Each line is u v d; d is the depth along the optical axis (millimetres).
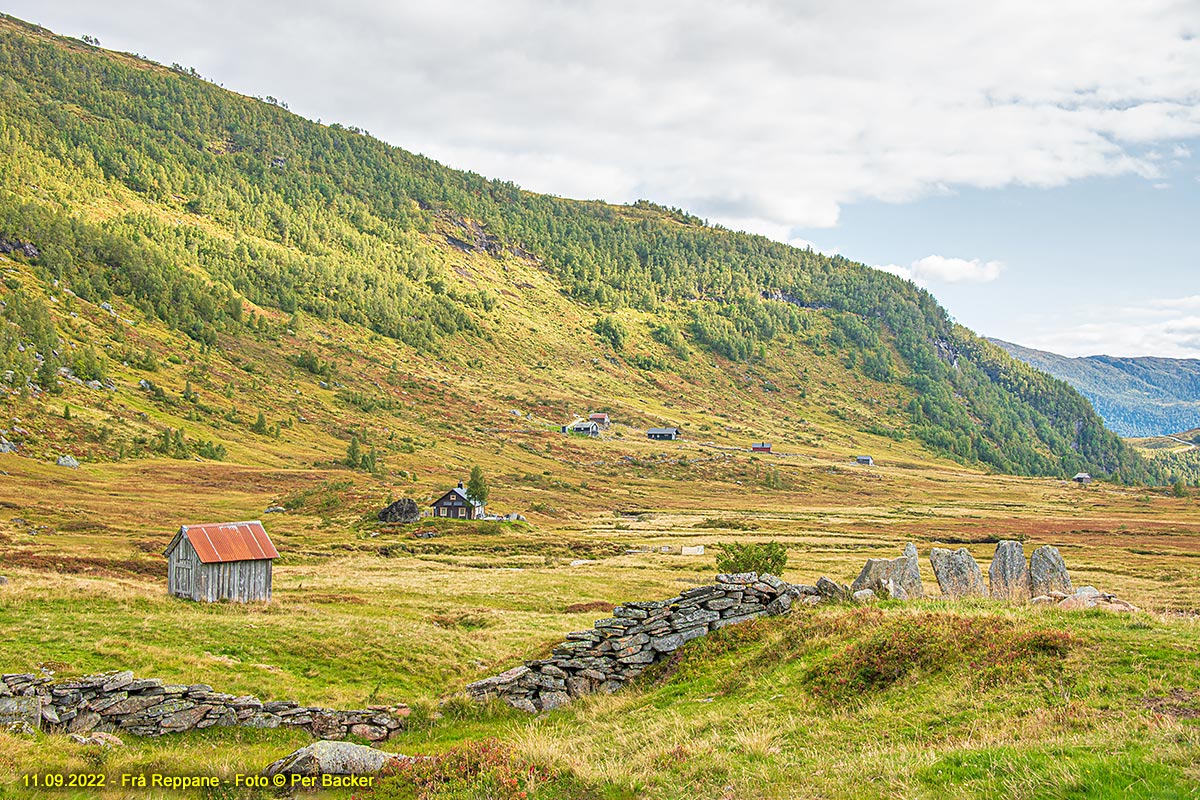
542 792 16375
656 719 22250
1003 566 32031
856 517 160875
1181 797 11852
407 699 30984
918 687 20000
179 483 148125
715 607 29141
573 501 177625
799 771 15680
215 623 40812
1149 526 140000
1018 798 12758
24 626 35688
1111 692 17297
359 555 95000
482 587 70000
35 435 160125
